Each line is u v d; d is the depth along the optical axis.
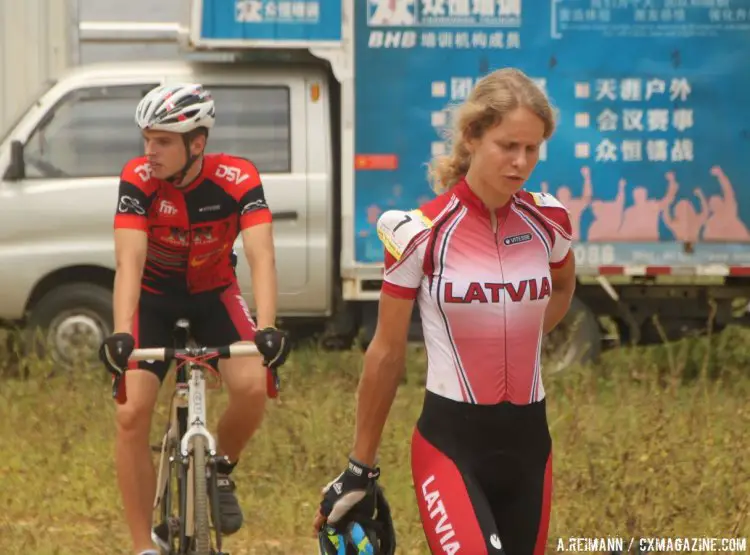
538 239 10.85
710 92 29.47
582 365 29.97
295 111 29.27
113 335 13.33
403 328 10.78
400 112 29.03
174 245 14.70
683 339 31.09
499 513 11.05
